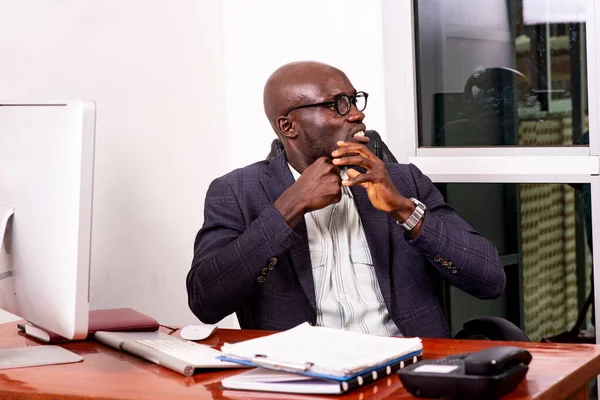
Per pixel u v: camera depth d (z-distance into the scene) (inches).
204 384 61.7
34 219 71.1
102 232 119.6
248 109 141.4
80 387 62.7
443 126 129.1
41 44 111.8
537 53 122.0
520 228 124.9
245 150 142.1
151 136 128.0
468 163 125.9
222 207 95.0
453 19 127.0
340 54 133.9
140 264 126.4
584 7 117.8
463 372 53.6
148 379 64.2
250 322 92.9
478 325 89.4
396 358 61.1
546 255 123.6
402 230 93.4
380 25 130.6
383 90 131.2
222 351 64.9
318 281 90.4
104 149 119.8
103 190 119.6
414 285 91.7
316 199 85.0
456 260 87.6
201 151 138.0
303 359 58.7
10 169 75.4
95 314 85.6
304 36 136.3
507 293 127.7
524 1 122.1
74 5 116.1
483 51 125.5
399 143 130.6
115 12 122.2
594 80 117.2
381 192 85.1
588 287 121.3
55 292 68.6
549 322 125.1
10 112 76.5
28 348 77.3
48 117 69.9
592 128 117.7
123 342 75.1
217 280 86.9
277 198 94.0
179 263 134.2
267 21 139.0
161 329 86.9
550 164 120.5
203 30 138.3
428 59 129.3
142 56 126.5
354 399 55.5
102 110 119.7
